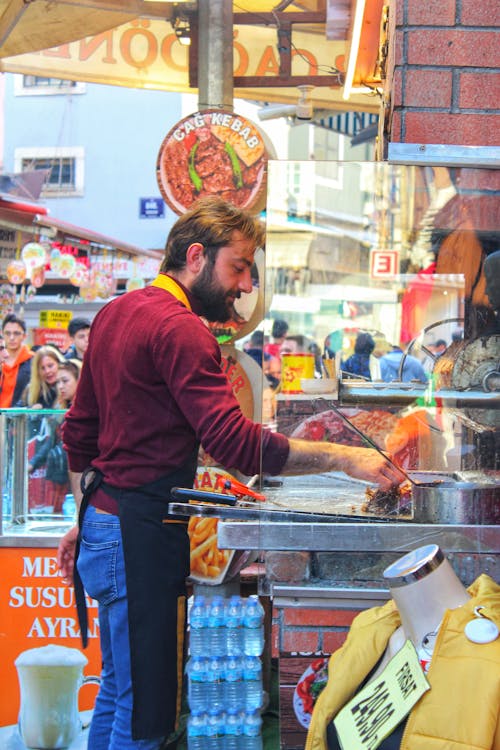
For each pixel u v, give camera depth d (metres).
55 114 13.50
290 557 1.94
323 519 1.83
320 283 1.99
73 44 5.37
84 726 2.98
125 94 13.40
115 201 13.38
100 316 2.19
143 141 13.38
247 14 4.66
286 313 2.00
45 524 3.10
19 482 3.09
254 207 3.75
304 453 1.92
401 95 2.04
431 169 1.94
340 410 1.98
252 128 3.72
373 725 1.38
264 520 1.84
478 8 2.03
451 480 1.92
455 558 1.86
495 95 2.04
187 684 2.98
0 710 2.99
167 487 2.04
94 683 2.98
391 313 2.00
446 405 1.97
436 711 1.29
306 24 4.98
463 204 1.95
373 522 1.83
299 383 1.99
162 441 2.04
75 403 2.31
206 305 2.23
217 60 4.27
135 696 1.99
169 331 2.00
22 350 5.86
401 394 1.95
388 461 1.91
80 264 6.18
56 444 3.09
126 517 2.03
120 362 2.05
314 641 2.04
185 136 3.76
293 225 1.97
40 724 2.95
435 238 1.97
